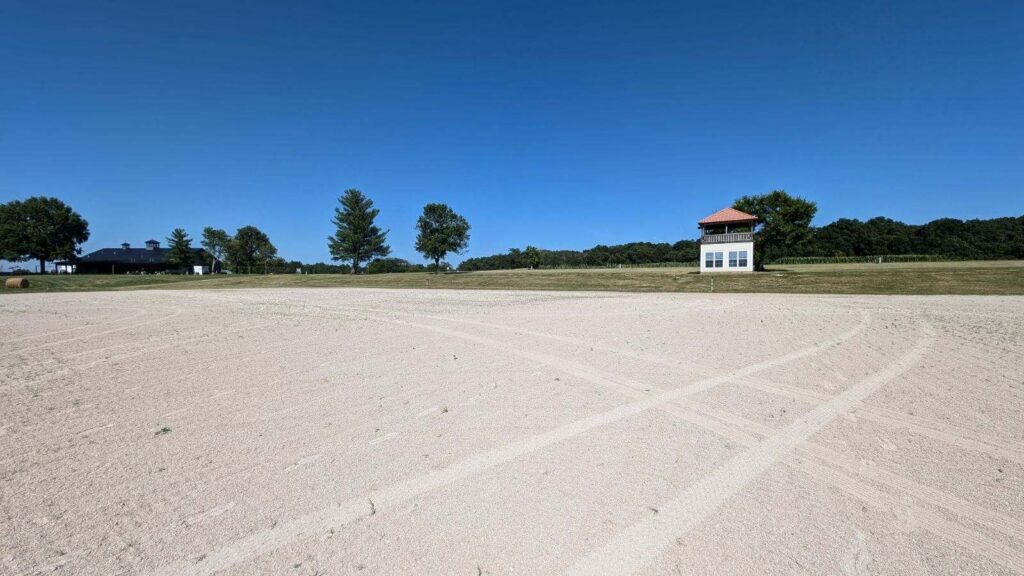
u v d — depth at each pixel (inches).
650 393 198.1
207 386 215.9
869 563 84.1
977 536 92.3
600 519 99.8
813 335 358.0
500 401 188.2
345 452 137.0
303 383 220.5
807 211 1798.7
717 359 268.2
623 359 270.2
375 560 86.7
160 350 314.2
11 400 194.1
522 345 321.4
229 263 3289.9
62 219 3043.8
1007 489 111.0
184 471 124.5
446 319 490.0
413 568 84.4
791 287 1094.4
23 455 135.9
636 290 1168.2
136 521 100.3
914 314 505.0
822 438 144.8
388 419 167.0
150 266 3380.9
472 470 124.2
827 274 1318.9
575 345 319.6
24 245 2874.0
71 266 3203.7
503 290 1203.2
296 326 442.6
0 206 2915.8
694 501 107.0
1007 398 184.1
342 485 116.3
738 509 103.3
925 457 129.7
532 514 102.1
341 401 190.1
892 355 275.0
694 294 971.3
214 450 139.1
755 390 201.3
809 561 84.9
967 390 196.9
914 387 203.0
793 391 199.5
